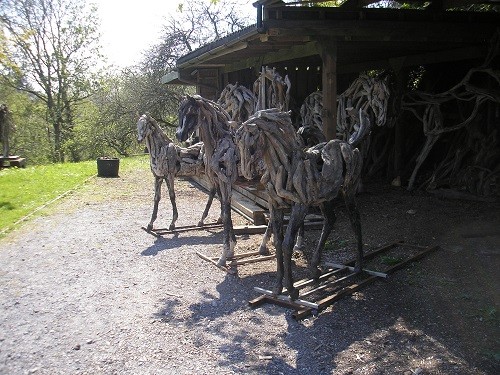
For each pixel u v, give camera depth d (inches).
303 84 494.3
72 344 164.2
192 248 271.9
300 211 184.9
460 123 390.9
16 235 305.3
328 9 285.0
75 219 346.0
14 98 1164.5
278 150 181.0
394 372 142.5
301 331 170.6
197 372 146.2
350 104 381.1
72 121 1085.8
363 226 304.5
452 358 148.8
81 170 598.5
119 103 995.3
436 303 188.7
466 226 292.7
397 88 406.3
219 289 211.6
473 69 347.6
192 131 238.2
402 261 234.2
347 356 152.6
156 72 957.8
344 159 203.9
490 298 190.7
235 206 362.9
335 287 206.7
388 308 185.9
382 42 328.5
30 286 217.8
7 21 912.9
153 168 303.1
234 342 164.2
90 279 225.8
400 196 382.6
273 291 197.6
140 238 294.2
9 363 153.0
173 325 177.6
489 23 319.6
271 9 276.2
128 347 161.9
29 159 1145.4
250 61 445.4
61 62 1021.2
